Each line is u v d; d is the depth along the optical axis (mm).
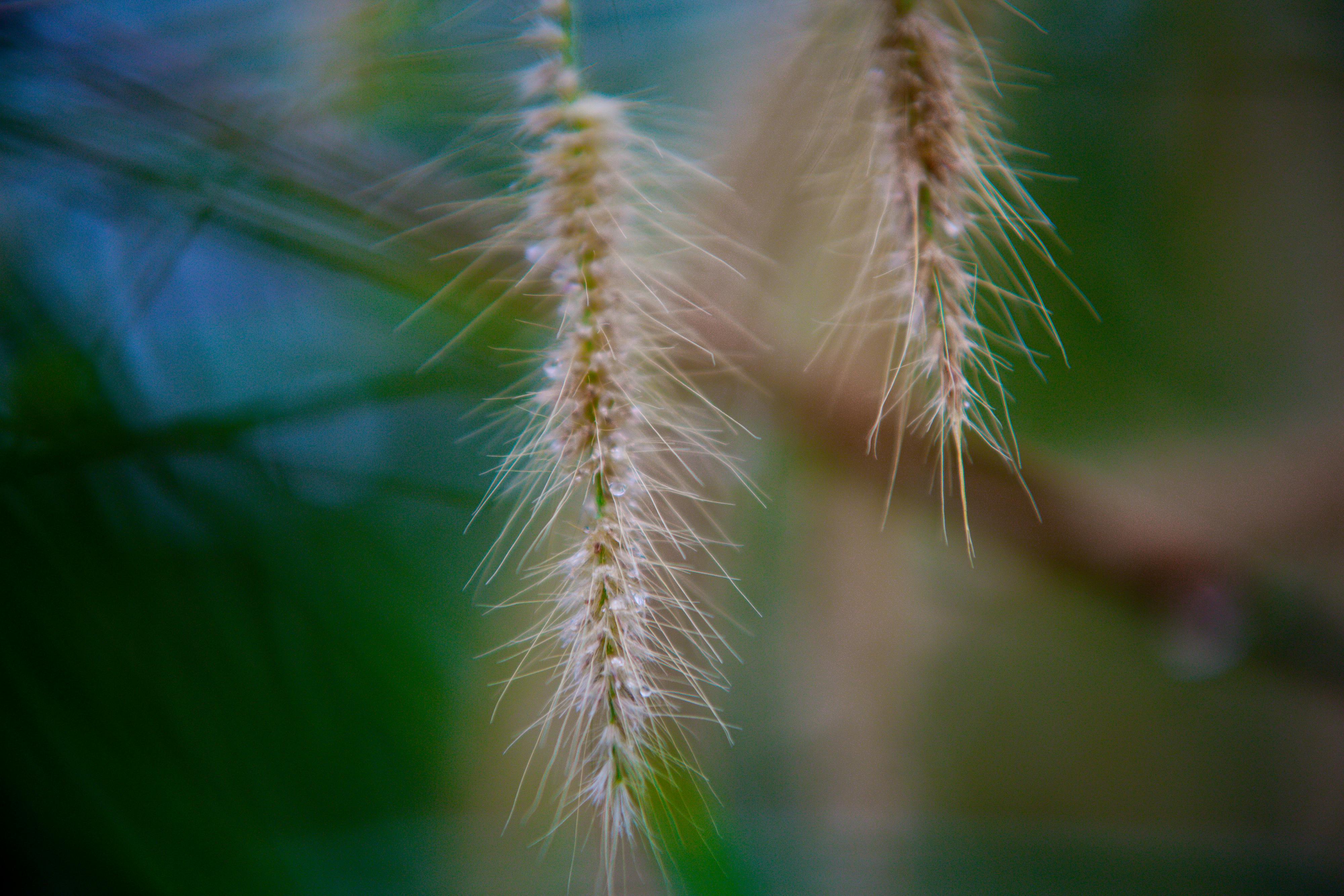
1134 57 499
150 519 433
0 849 417
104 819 421
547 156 367
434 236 434
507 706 484
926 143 367
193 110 424
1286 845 692
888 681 614
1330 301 532
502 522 488
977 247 428
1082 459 534
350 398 441
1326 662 564
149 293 431
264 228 430
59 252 433
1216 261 523
